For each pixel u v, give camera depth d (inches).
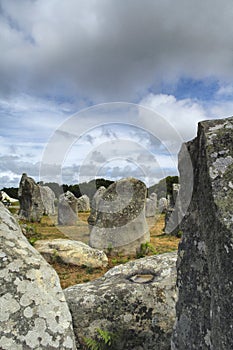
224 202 79.7
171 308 136.2
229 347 74.2
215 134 92.3
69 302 138.6
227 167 85.0
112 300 137.8
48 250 298.2
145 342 134.6
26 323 101.0
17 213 713.6
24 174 661.3
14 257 113.7
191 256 102.7
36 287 109.4
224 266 76.2
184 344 102.6
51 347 99.3
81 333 133.4
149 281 148.9
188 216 107.0
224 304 76.4
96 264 288.0
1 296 102.9
